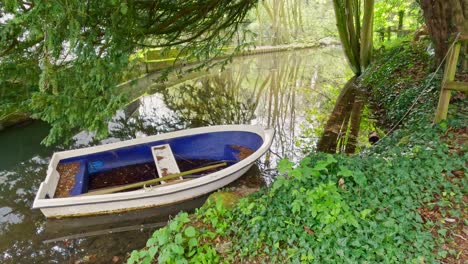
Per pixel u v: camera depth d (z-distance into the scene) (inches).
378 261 87.9
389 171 117.1
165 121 352.5
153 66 583.5
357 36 470.6
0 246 157.4
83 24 125.0
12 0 105.7
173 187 171.2
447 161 121.3
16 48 132.4
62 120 130.6
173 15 205.8
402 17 525.7
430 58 290.2
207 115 370.6
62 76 125.4
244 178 203.2
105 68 129.0
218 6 238.8
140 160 218.7
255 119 339.9
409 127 192.2
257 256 101.5
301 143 255.0
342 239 93.0
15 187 220.7
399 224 95.8
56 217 168.2
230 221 118.6
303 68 644.7
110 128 327.6
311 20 1003.9
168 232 105.3
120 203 168.4
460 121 152.2
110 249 151.3
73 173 193.2
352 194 107.6
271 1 963.3
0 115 160.1
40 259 147.5
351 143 242.4
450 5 197.9
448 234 94.6
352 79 474.0
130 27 142.5
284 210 109.2
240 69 659.4
